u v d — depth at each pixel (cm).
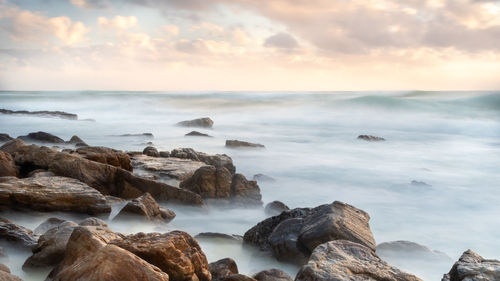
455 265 711
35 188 1102
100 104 7756
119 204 1232
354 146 3338
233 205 1440
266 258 934
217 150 2805
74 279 512
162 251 617
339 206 991
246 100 7619
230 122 5356
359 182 2045
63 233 749
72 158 1355
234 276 666
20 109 7288
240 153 2761
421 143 3606
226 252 980
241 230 1236
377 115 5588
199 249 679
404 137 4038
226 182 1484
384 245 1027
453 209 1608
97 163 1377
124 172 1387
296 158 2664
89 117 6006
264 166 2367
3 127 4188
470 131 4444
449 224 1414
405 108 5878
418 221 1440
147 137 3406
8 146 1573
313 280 633
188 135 3512
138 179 1383
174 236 665
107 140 3216
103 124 4728
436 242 1245
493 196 1814
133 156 1920
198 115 6206
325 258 694
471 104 5912
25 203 1055
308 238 877
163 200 1361
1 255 755
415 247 1020
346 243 756
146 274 520
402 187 1931
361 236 888
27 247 793
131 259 528
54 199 1078
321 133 4234
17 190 1067
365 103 6347
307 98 7625
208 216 1335
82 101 8225
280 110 6431
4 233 818
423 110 5734
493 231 1351
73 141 2645
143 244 628
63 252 716
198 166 1747
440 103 6066
